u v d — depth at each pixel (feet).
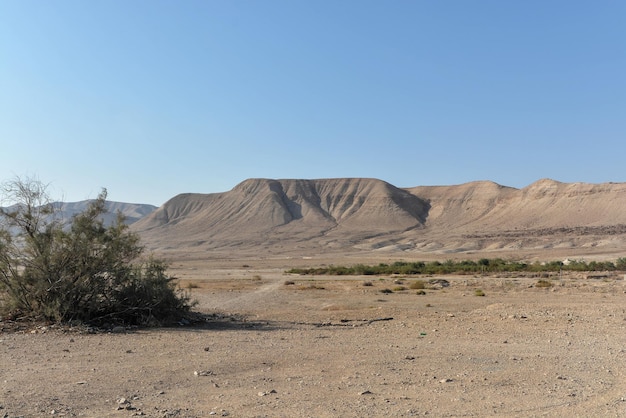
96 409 28.25
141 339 53.83
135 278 66.74
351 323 69.36
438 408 28.25
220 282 171.22
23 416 26.73
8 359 42.47
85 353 45.34
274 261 414.82
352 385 33.55
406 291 131.03
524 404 28.94
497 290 130.72
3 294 64.03
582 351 45.39
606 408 27.99
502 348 47.42
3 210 64.18
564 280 167.73
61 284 62.28
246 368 38.99
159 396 31.01
